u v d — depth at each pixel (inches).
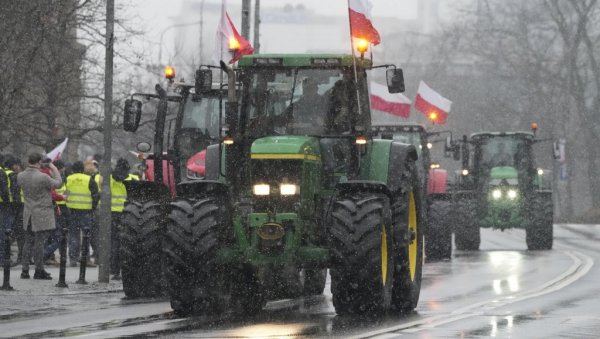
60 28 2977.4
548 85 6919.3
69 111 3122.5
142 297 1724.9
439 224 2721.5
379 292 1391.5
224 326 1295.5
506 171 3299.7
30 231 1996.8
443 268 2399.1
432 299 1673.2
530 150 3361.2
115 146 4955.7
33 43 2719.0
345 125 1482.5
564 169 6988.2
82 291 1809.8
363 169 1507.1
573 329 1254.3
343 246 1375.5
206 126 1966.0
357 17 1678.2
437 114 3388.3
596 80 6722.4
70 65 3073.3
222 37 2263.8
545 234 3218.5
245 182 1446.9
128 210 1744.6
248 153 1444.4
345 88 1488.7
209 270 1389.0
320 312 1492.4
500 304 1565.0
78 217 2343.8
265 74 1501.0
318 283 1776.6
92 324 1320.1
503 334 1210.0
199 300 1402.6
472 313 1443.2
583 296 1680.6
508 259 2728.8
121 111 3245.6
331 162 1473.9
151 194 1765.5
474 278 2095.2
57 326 1298.0
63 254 1872.5
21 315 1440.7
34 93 2938.0
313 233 1412.4
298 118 1486.2
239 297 1489.9
